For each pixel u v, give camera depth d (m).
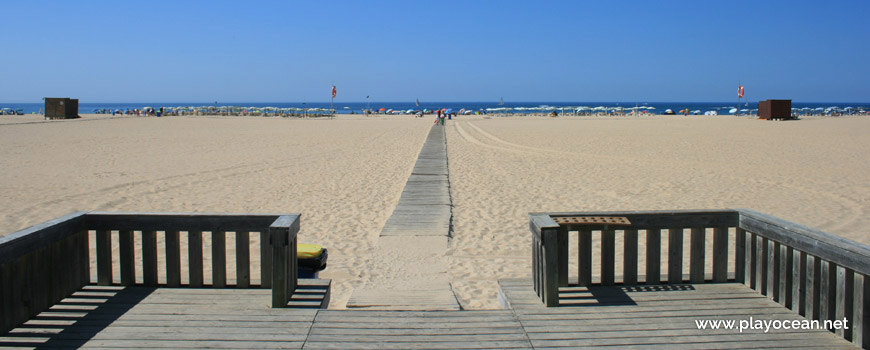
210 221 4.12
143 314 3.65
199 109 65.94
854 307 3.16
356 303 4.54
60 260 3.88
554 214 4.30
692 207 9.55
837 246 3.20
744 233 4.25
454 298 4.75
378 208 9.45
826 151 19.08
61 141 23.34
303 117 57.53
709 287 4.18
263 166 15.45
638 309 3.75
